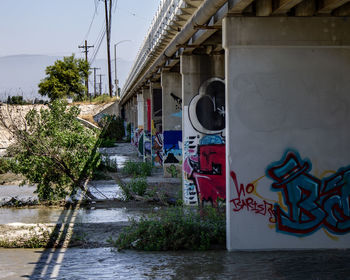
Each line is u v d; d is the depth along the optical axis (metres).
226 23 10.37
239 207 10.48
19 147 17.98
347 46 10.44
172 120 23.84
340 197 10.47
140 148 39.00
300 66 10.46
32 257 10.56
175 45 15.65
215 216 12.28
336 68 10.46
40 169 17.77
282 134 10.49
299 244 10.45
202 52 16.09
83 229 13.16
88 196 18.47
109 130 63.47
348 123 10.49
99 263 9.84
